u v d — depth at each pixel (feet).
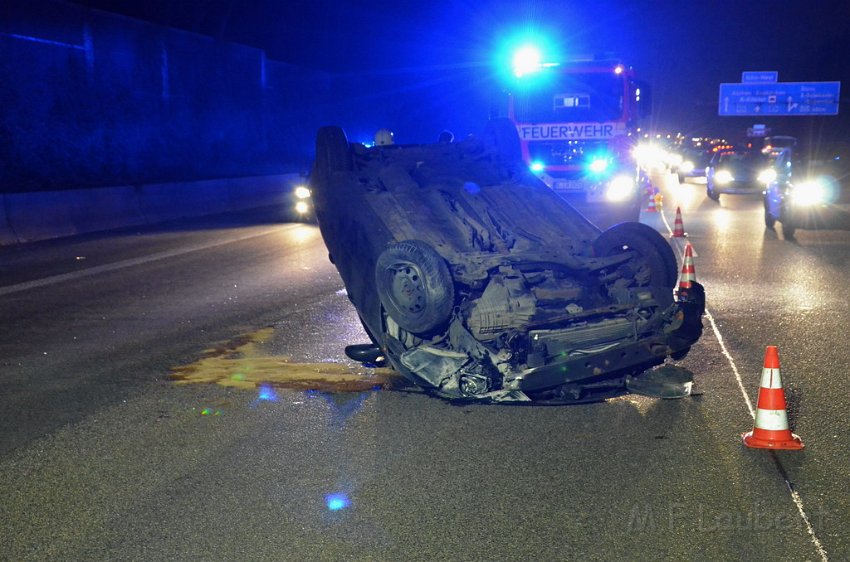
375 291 25.26
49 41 93.04
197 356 29.73
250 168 135.85
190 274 48.73
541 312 23.32
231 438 21.25
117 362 29.12
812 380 25.13
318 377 26.71
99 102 101.24
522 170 30.63
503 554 14.92
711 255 51.93
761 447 19.74
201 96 123.54
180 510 17.01
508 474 18.51
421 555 14.94
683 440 20.39
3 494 18.06
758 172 100.48
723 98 275.80
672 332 22.77
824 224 67.77
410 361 23.67
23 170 90.12
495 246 25.59
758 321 33.22
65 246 63.62
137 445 20.88
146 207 82.79
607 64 68.90
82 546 15.56
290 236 68.33
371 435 21.22
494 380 22.85
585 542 15.29
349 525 16.17
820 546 14.97
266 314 36.86
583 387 23.18
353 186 27.37
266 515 16.70
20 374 27.86
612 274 25.80
